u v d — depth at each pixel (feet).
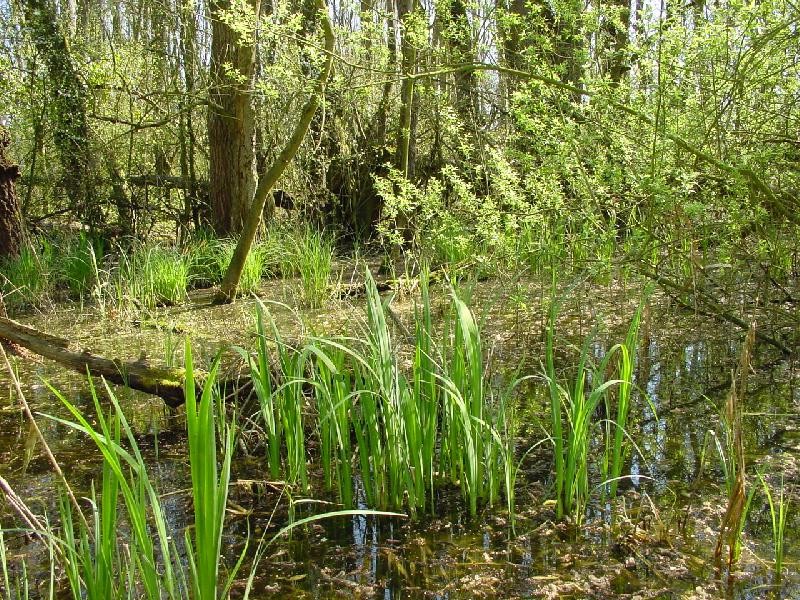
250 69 37.06
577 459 11.07
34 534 10.87
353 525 11.21
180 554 10.43
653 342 19.93
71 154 43.80
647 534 10.46
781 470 12.14
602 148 18.42
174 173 57.31
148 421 16.01
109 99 49.70
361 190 45.37
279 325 24.90
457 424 12.26
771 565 9.57
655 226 19.43
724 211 18.81
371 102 44.29
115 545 8.36
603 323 21.70
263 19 20.30
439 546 10.46
